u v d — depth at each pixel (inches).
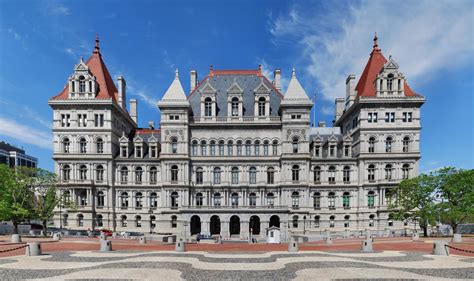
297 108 3169.3
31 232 2689.5
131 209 3176.7
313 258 1152.8
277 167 3198.8
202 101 3245.6
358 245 1838.1
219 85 3511.3
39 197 2679.6
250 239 2723.9
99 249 1563.7
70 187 3038.9
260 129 3233.3
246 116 3238.2
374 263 1060.5
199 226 3211.1
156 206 3211.1
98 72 3326.8
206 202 3149.6
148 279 815.7
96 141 3129.9
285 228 2930.6
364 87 3294.8
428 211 2365.9
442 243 1286.9
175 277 836.6
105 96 3179.1
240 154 3223.4
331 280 819.4
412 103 3110.2
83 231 2785.4
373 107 3149.6
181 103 3157.0
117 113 3334.2
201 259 1130.0
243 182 3179.1
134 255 1256.8
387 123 3132.4
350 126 3496.6
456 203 2361.0
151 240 2395.4
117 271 895.7
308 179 3149.6
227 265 1005.8
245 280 821.2
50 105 3095.5
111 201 3132.4
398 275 868.6
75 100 3100.4
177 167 3159.5
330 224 3176.7
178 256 1205.1
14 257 1213.1
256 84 3526.1
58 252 1389.0
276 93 3501.5
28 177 2637.8
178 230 3063.5
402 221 3026.6
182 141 3154.5
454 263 1069.8
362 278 836.0
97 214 3102.9
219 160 3189.0
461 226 2910.9
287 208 2960.1
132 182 3208.7
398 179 3068.4
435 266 1011.9
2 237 2274.9
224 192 3166.8
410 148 3102.9
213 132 3233.3
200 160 3189.0
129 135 3545.8
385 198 3065.9
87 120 3127.5
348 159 3203.7
